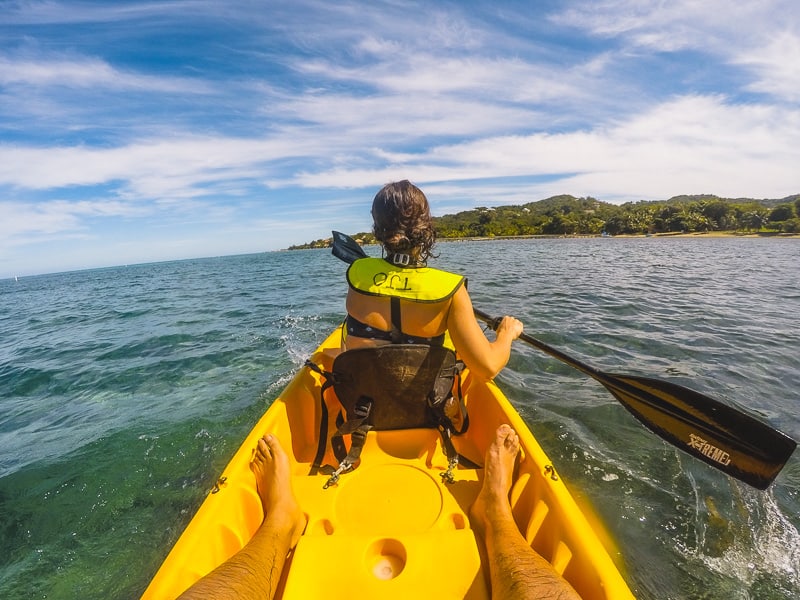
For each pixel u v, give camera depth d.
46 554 2.40
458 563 1.38
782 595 1.97
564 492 1.58
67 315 12.23
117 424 3.90
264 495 1.72
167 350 6.55
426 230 1.75
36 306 16.88
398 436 2.02
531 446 1.87
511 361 4.91
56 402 4.70
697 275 14.66
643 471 2.85
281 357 5.69
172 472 3.12
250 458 1.85
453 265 20.36
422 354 1.78
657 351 5.29
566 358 2.61
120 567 2.30
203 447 3.43
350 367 1.83
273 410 2.23
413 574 1.35
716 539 2.29
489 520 1.50
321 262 37.75
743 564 2.13
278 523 1.50
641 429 3.37
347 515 1.69
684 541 2.28
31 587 2.19
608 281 12.86
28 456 3.42
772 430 2.04
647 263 20.72
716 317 7.25
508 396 3.96
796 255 27.02
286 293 13.91
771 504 2.53
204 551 1.43
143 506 2.78
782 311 7.77
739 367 4.70
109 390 4.93
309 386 2.65
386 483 1.86
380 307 1.75
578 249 38.34
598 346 5.50
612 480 2.76
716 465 2.24
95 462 3.26
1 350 7.88
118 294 18.97
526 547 1.30
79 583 2.21
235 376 5.04
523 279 13.57
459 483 1.87
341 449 2.00
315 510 1.72
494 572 1.26
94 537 2.52
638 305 8.44
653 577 2.07
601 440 3.22
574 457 3.01
